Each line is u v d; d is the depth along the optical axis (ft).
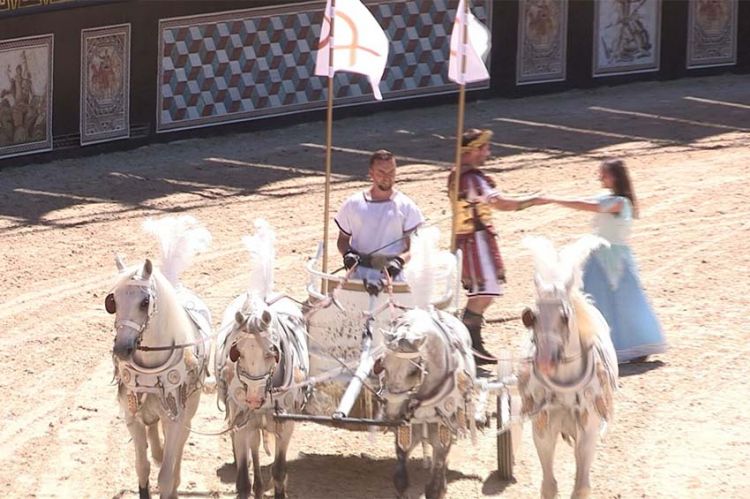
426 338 75.31
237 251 136.46
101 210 148.05
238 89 183.93
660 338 109.09
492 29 204.85
